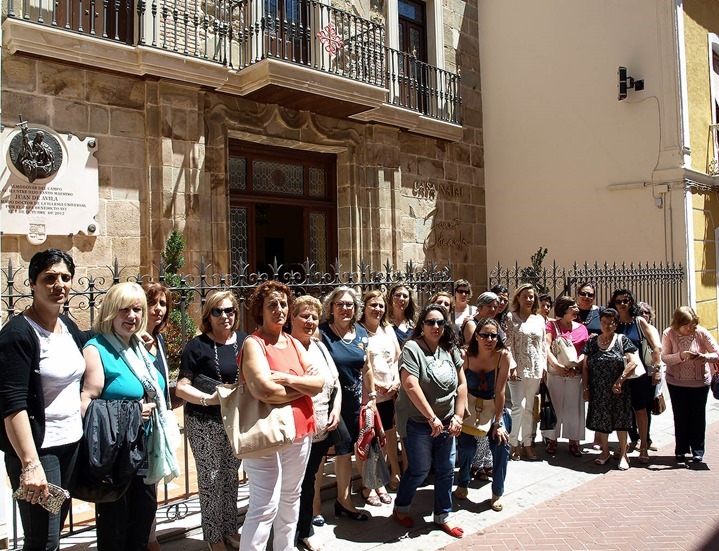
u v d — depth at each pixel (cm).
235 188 1009
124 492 328
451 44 1316
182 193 877
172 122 868
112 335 336
